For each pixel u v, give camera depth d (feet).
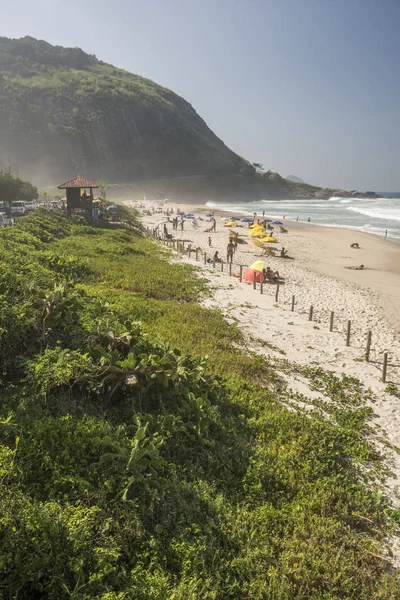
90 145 579.48
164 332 50.34
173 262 106.63
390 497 28.78
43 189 421.59
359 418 39.75
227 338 54.80
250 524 22.82
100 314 42.98
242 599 18.65
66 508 19.27
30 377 27.81
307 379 47.26
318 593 19.72
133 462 22.90
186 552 19.67
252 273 92.17
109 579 17.44
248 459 28.35
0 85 605.73
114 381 30.12
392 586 21.06
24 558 16.66
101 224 148.56
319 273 111.24
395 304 82.33
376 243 173.47
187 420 30.42
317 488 27.37
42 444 22.47
